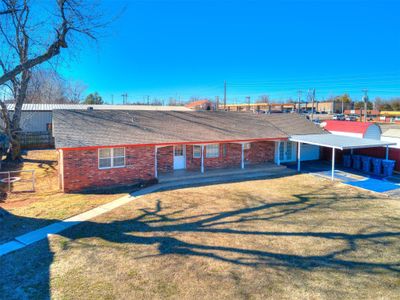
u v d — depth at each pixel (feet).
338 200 46.14
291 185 55.47
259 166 70.49
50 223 35.35
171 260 26.66
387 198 47.47
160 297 21.30
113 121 62.39
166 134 60.44
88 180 50.75
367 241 31.07
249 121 80.33
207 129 67.72
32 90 100.83
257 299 21.15
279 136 71.05
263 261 26.61
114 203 43.42
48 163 75.00
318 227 34.88
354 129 81.20
